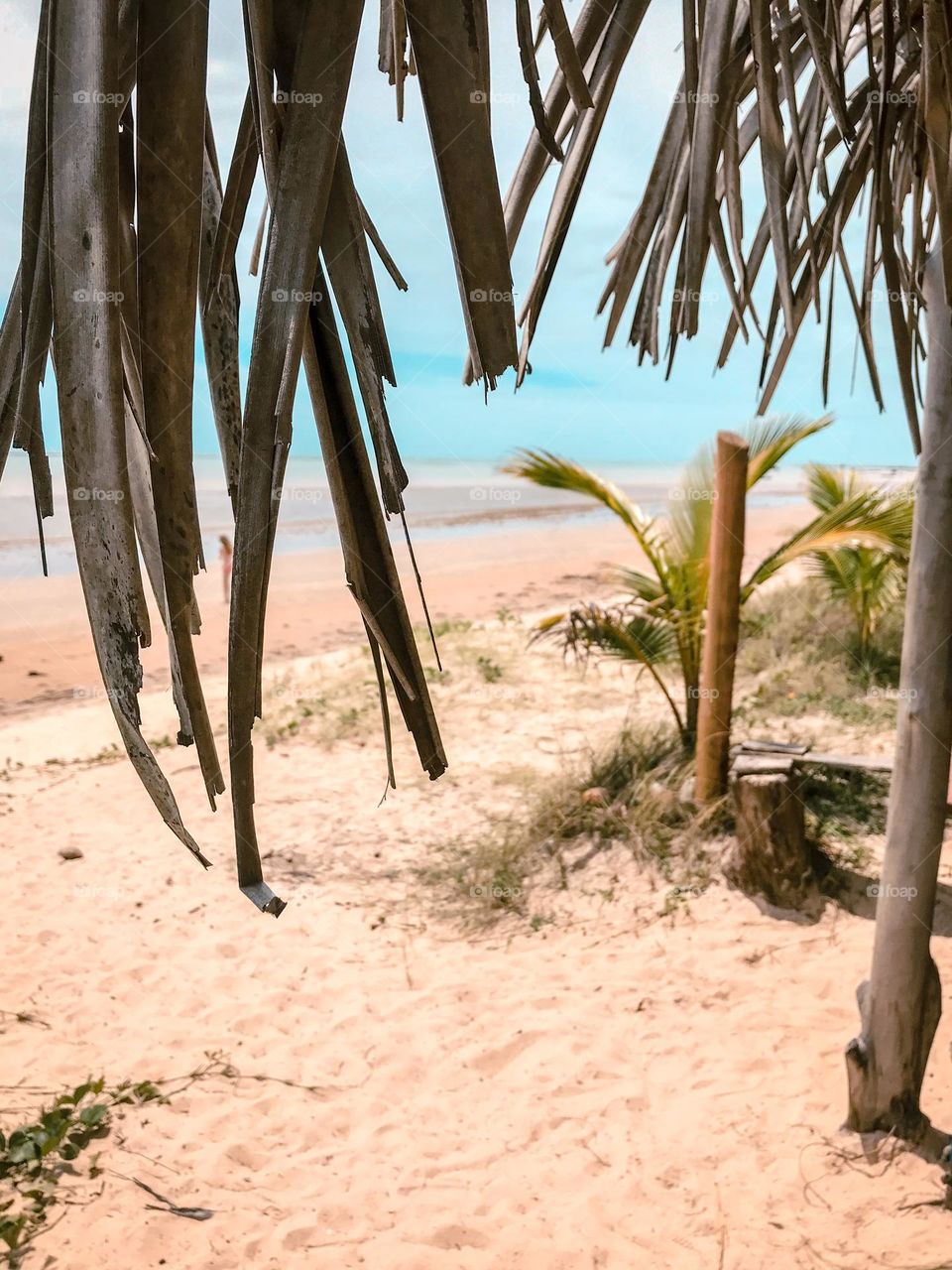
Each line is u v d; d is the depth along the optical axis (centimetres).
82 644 1402
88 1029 442
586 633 615
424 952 496
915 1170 321
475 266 61
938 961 445
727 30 109
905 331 160
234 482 67
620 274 152
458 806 670
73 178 50
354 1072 407
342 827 648
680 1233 310
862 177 171
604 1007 438
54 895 574
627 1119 369
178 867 604
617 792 605
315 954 498
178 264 56
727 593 539
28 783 770
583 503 4341
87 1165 349
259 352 54
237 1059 418
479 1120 374
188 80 54
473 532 3241
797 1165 332
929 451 294
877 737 681
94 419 50
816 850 519
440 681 955
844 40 170
